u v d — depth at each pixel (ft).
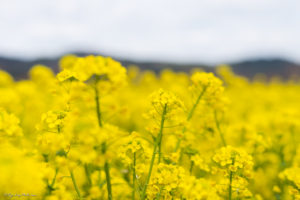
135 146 4.03
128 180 4.60
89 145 3.53
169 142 4.63
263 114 9.18
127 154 4.10
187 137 4.69
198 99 4.53
